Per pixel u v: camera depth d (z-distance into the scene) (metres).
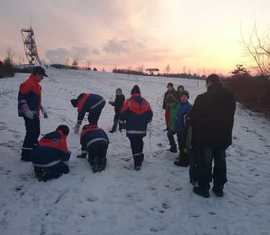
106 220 5.85
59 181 7.21
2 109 14.64
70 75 40.97
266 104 19.47
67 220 5.79
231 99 6.61
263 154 10.70
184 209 6.34
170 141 9.93
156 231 5.59
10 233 5.36
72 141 10.33
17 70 42.50
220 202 6.65
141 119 8.16
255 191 7.35
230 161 9.66
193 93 28.92
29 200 6.42
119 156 9.35
